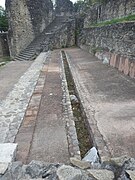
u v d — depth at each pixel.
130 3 12.55
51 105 6.35
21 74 11.36
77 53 18.00
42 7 24.91
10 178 2.87
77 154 3.96
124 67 9.67
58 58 15.69
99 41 14.44
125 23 9.57
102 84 8.33
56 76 10.05
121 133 4.62
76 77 9.73
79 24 23.72
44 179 2.79
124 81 8.46
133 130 4.71
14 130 4.89
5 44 24.91
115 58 10.88
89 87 8.07
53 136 4.60
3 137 4.60
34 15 23.66
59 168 2.91
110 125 5.00
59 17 32.59
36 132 4.79
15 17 21.86
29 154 3.99
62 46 23.34
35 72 11.29
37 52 20.25
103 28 13.27
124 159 3.20
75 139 4.47
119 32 10.30
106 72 10.20
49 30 25.69
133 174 2.74
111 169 3.04
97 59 13.93
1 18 29.06
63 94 7.34
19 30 22.28
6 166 3.06
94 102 6.50
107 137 4.49
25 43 23.00
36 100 6.82
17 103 6.66
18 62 16.55
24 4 22.42
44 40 22.28
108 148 4.11
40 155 3.95
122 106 6.04
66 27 23.23
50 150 4.10
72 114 5.71
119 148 4.10
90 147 4.54
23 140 4.46
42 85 8.58
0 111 6.07
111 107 6.03
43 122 5.26
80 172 2.80
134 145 4.18
